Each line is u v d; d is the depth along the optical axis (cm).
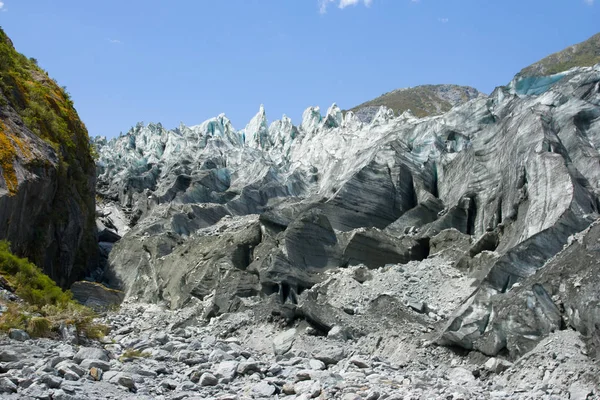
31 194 3031
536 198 2561
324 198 3619
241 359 1864
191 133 6850
